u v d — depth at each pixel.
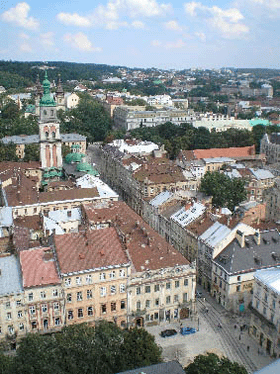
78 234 120.25
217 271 134.88
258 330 115.44
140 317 121.50
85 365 88.12
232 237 138.38
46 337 95.62
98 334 95.12
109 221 153.25
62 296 110.75
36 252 114.81
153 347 92.94
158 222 178.12
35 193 182.75
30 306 108.62
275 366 86.38
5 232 144.25
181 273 122.75
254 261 133.25
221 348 113.94
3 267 112.06
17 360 87.44
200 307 133.38
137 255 125.62
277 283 112.00
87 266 112.94
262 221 175.12
